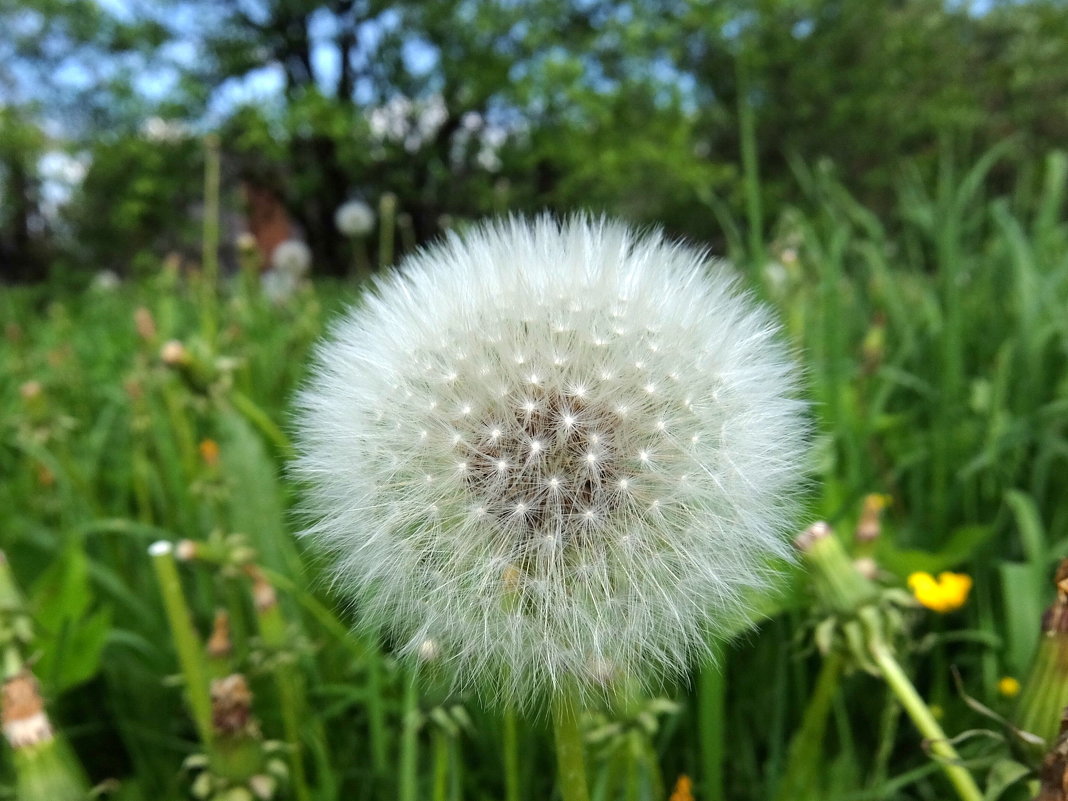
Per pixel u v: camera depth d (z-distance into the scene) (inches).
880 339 5.8
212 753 2.9
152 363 6.5
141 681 4.7
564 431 2.6
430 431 2.7
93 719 4.8
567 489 2.6
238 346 7.8
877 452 5.3
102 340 12.2
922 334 7.4
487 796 3.8
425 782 3.9
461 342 2.8
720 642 3.3
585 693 2.5
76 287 37.7
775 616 4.1
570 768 2.5
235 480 4.7
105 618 4.2
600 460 2.6
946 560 4.3
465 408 2.7
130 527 5.3
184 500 5.5
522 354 2.7
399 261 3.2
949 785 3.8
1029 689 2.2
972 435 5.8
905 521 5.3
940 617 4.6
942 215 8.2
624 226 3.1
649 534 2.6
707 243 3.4
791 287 6.5
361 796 4.0
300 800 3.6
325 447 2.8
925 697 4.5
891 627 2.8
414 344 2.8
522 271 2.9
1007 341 6.5
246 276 9.4
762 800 3.9
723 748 4.1
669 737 3.9
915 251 8.8
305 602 4.1
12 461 7.6
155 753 4.5
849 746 3.8
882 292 7.8
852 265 10.7
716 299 2.9
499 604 2.5
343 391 2.8
